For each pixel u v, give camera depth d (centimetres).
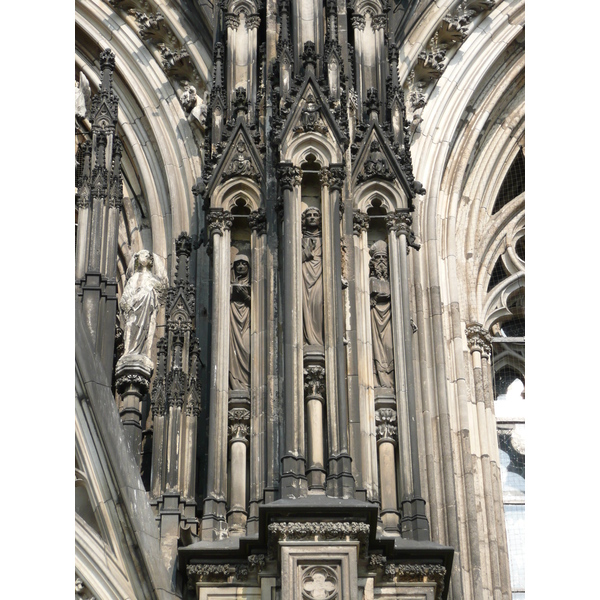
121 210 3731
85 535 2872
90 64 3941
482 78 3850
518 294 3750
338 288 3023
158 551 2881
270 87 3350
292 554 2725
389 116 3344
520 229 3844
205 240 3522
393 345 3105
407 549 2816
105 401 3003
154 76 3869
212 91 3409
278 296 3086
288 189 3122
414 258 3531
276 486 2889
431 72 3838
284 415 2900
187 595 2858
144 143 3828
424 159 3712
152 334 3294
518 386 3634
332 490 2831
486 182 3847
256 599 2794
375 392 3055
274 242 3156
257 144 3291
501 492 3375
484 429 3422
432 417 3334
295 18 3384
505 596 3238
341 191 3142
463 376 3447
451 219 3684
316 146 3167
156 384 3128
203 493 3045
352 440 2927
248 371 3084
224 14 3512
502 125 3906
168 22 3881
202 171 3469
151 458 3198
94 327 3186
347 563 2719
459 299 3572
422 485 3222
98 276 3241
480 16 3912
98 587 2838
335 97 3244
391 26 3562
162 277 3397
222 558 2828
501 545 3297
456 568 3134
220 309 3122
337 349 2964
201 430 3109
